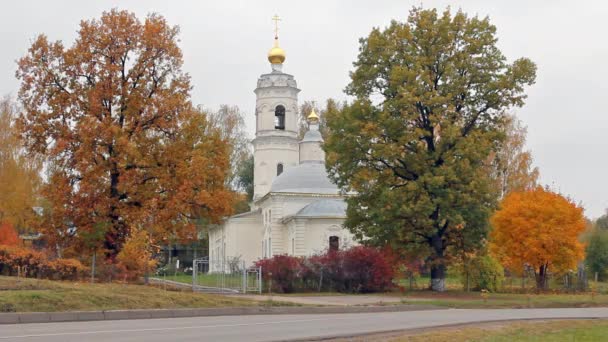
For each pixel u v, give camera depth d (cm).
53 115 3569
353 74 4078
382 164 4031
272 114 7481
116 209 3522
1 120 5541
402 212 3697
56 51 3634
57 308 1978
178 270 6316
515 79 3903
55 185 3541
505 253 4356
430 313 2530
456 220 3669
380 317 2253
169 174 3578
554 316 2430
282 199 6562
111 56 3622
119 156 3438
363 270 3888
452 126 3716
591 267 6006
